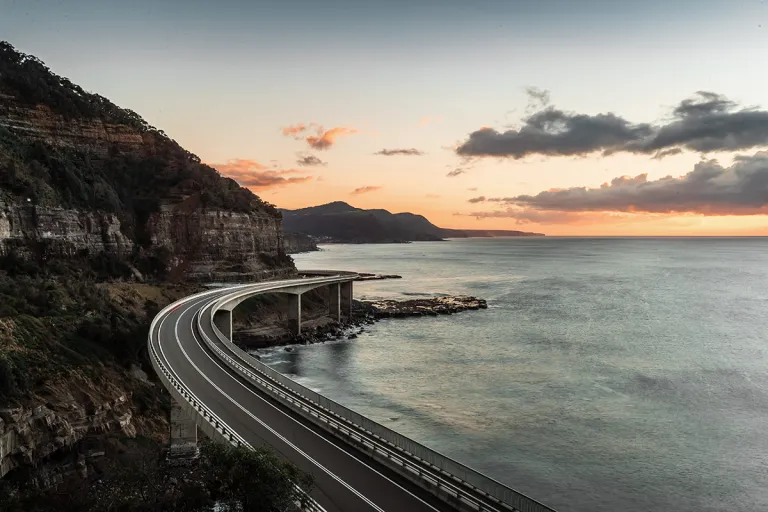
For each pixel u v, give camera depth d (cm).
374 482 4050
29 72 15625
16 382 6206
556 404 8506
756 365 10644
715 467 6438
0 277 9294
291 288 14225
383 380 9988
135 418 7388
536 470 6366
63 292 9469
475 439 7225
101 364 7706
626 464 6512
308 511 3578
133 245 14500
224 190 17938
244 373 6800
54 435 6034
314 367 11006
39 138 14375
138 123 18188
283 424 5244
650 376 9906
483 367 10769
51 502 4953
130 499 4409
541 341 13088
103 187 14238
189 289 13962
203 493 4103
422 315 17250
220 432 4759
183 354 8012
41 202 11531
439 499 3791
